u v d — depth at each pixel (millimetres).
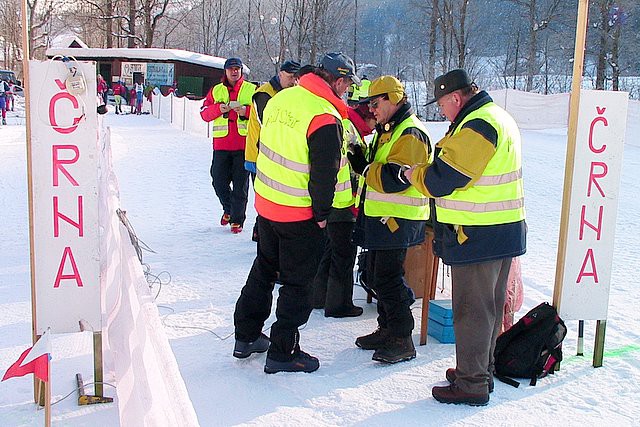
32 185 3244
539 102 27188
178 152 17094
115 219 4555
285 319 3902
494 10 56438
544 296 5719
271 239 3994
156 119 31469
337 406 3533
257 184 3945
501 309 3779
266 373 3908
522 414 3512
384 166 3994
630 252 7586
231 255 6742
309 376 3904
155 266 6246
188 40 63188
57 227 3293
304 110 3678
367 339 4375
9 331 4406
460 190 3496
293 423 3330
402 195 4086
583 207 4043
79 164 3271
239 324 4059
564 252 4055
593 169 4027
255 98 6398
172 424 1854
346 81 3785
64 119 3223
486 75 53312
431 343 4512
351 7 49719
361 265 5262
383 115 4168
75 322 3381
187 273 6016
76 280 3350
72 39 42250
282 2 56469
